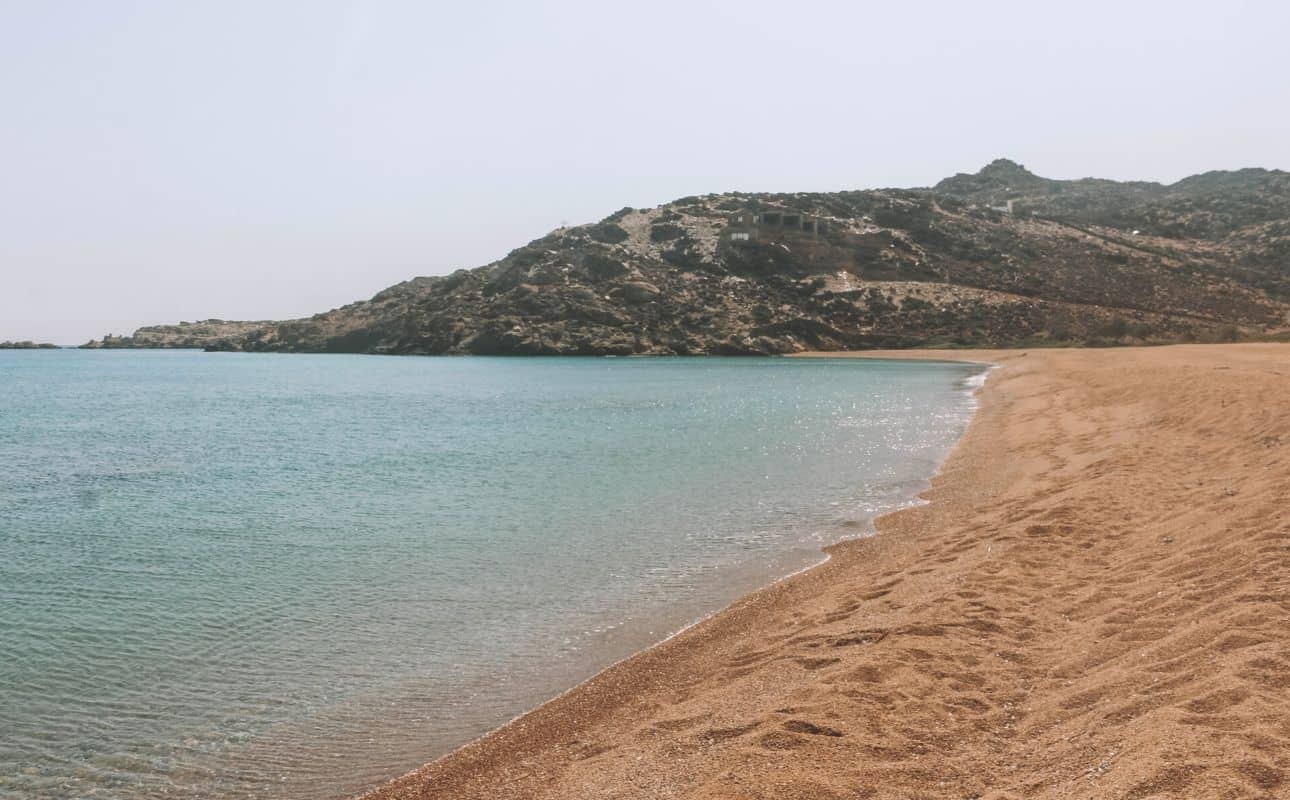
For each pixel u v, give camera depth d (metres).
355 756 8.15
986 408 42.50
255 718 9.16
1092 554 11.50
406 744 8.35
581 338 158.12
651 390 73.25
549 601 13.11
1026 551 11.95
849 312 161.38
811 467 26.44
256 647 11.46
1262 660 6.39
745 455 30.05
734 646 10.23
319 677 10.31
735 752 6.28
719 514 19.42
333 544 17.77
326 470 29.84
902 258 185.88
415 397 71.75
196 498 24.69
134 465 32.88
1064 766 5.48
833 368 106.62
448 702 9.39
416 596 13.66
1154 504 13.88
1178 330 140.00
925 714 6.73
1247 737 5.25
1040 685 7.20
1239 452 17.17
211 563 16.42
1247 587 8.34
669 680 9.38
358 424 48.94
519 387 82.69
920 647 8.27
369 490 24.95
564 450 33.50
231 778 7.84
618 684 9.48
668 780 6.19
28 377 120.88
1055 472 19.67
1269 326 144.00
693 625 11.55
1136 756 5.23
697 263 185.62
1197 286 172.75
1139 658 7.21
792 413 47.50
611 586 13.82
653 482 24.50
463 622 12.25
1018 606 9.48
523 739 8.17
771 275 179.12
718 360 137.00
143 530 20.05
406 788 7.35
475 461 30.86
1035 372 62.31
